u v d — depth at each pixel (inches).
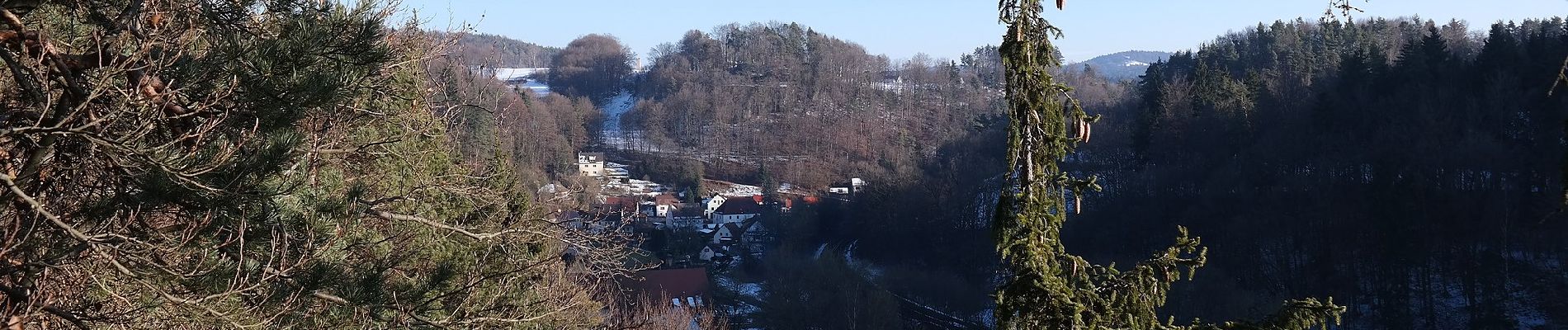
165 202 220.2
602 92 5388.8
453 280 353.4
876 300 1376.7
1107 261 1572.3
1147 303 198.5
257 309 243.3
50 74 216.2
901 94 4443.9
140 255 223.8
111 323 226.5
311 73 227.6
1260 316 1156.5
